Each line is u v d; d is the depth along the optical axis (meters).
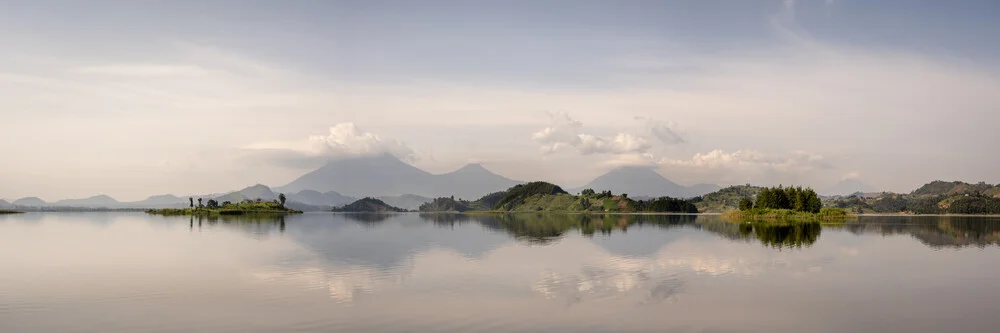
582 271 54.91
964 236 106.12
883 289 45.50
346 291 44.56
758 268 56.97
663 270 55.50
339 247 81.06
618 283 47.94
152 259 65.88
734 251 73.75
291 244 86.75
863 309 38.66
